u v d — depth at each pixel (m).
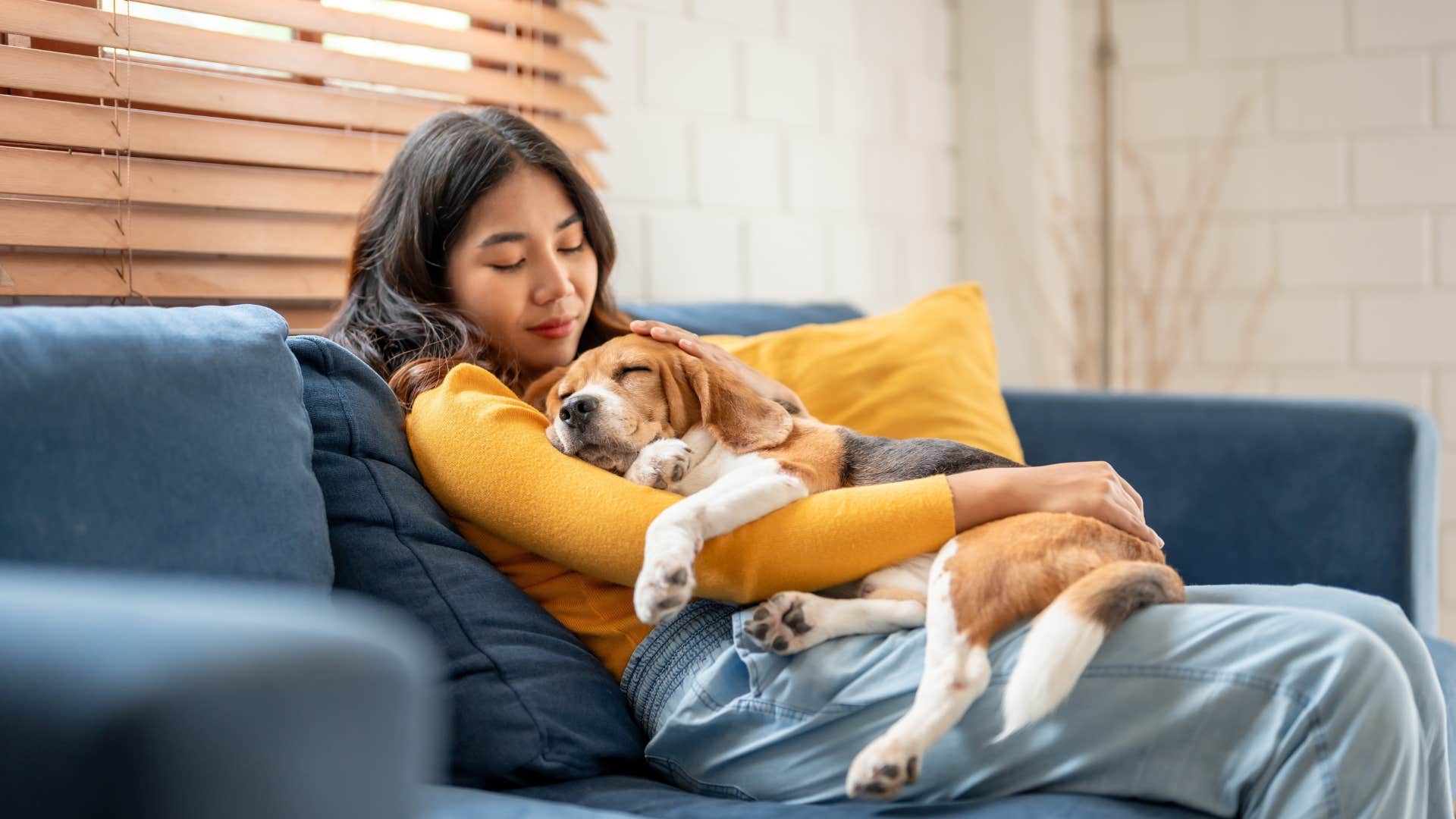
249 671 0.48
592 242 1.67
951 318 1.93
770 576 1.18
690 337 1.44
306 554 1.11
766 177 2.76
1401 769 0.93
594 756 1.19
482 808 0.98
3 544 0.91
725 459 1.32
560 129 2.16
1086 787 1.01
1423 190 3.08
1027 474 1.21
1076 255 3.46
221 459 1.07
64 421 0.97
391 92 1.96
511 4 2.04
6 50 1.45
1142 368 3.40
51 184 1.49
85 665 0.48
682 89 2.52
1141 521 1.26
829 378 1.78
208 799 0.46
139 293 1.60
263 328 1.18
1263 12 3.22
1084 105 3.45
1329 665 0.94
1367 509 1.81
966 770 1.03
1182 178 3.34
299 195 1.77
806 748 1.11
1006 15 3.30
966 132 3.41
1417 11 3.05
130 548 0.98
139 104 1.64
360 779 0.51
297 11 1.74
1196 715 0.98
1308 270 3.21
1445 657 1.43
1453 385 3.08
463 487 1.28
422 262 1.55
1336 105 3.15
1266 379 3.28
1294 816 0.93
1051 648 0.97
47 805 0.46
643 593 1.07
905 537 1.17
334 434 1.26
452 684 1.15
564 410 1.27
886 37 3.12
